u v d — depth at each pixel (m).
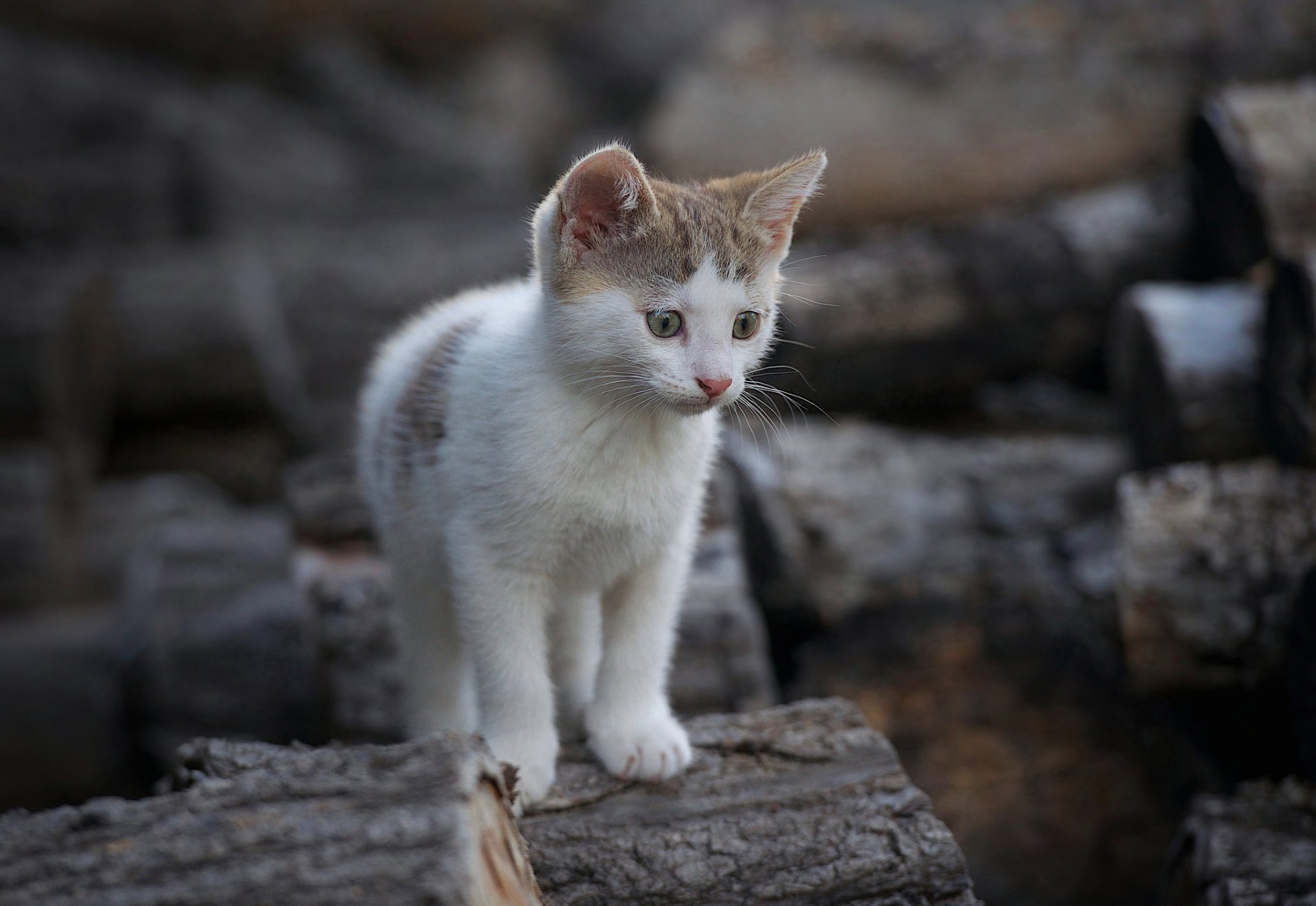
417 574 5.00
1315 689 5.81
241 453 13.07
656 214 4.40
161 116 14.70
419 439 4.75
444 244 13.04
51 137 14.10
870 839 4.18
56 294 11.55
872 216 9.93
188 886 2.98
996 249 9.26
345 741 6.26
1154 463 7.90
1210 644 6.34
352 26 18.17
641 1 20.53
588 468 4.36
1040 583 7.95
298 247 13.06
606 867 4.08
